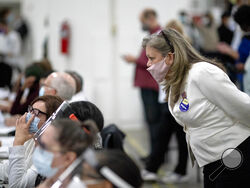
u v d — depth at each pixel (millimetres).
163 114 7281
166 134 7375
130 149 9727
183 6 11852
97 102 11438
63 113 3764
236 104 3693
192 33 9578
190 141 4035
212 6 12336
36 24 14086
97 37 11266
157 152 7410
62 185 2625
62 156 2623
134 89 11742
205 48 9320
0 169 4090
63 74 5363
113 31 11367
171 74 3881
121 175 2363
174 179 7523
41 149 2725
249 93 5816
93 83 11250
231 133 3816
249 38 6801
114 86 11547
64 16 11391
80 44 11133
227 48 8133
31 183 3588
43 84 5434
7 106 7652
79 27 11125
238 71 7035
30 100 6457
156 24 8180
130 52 11586
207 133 3848
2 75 8938
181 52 3844
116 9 11383
